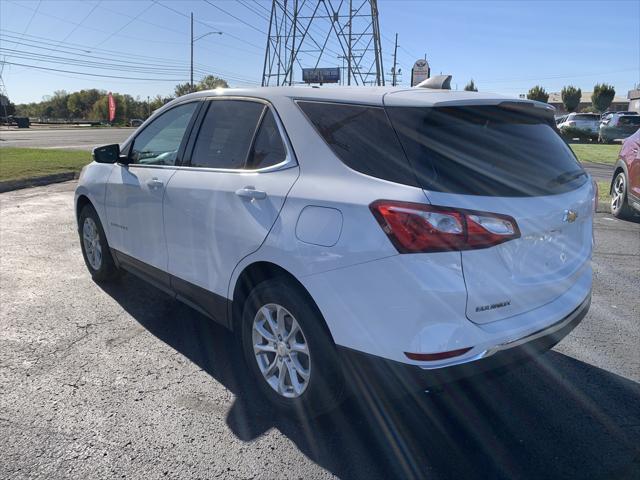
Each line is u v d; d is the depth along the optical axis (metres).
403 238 2.38
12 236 6.99
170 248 3.78
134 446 2.79
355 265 2.52
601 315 4.58
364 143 2.70
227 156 3.42
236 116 3.47
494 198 2.53
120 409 3.12
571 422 3.06
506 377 3.55
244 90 3.51
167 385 3.39
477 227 2.42
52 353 3.79
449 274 2.40
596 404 3.24
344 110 2.86
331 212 2.64
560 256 2.95
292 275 2.81
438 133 2.60
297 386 2.93
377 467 2.67
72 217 8.20
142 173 4.11
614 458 2.74
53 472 2.59
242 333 3.25
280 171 3.01
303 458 2.73
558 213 2.78
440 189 2.43
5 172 12.41
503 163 2.71
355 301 2.54
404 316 2.42
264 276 3.13
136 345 3.94
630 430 2.98
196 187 3.47
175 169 3.79
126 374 3.52
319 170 2.83
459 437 2.92
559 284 2.90
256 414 3.10
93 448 2.77
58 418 3.02
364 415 3.10
